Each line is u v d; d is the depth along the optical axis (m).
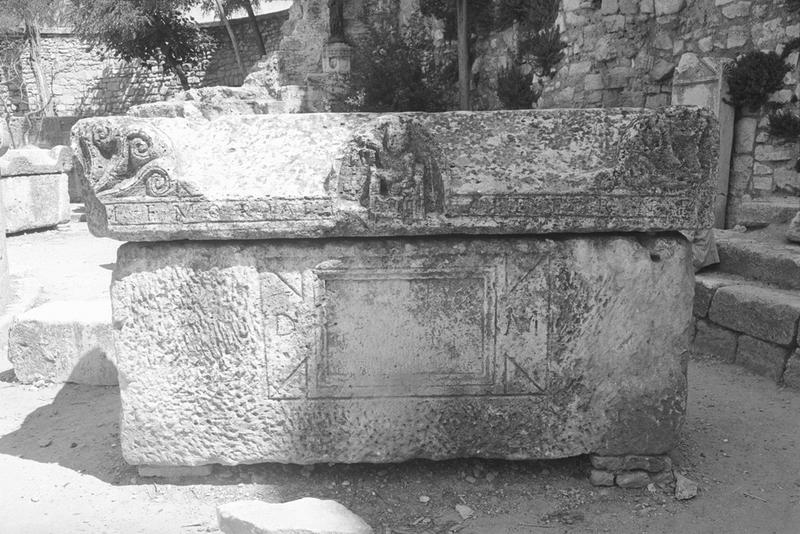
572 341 2.70
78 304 4.45
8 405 3.79
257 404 2.71
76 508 2.64
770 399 3.82
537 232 2.59
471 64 12.66
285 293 2.66
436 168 2.54
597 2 8.86
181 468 2.80
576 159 2.57
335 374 2.71
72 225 10.82
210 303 2.65
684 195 2.56
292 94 15.67
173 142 2.57
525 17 10.97
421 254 2.64
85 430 3.36
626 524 2.56
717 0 6.93
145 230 2.54
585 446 2.75
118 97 22.81
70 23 22.30
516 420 2.74
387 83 13.52
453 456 2.76
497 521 2.57
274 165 2.59
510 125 2.63
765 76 5.95
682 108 2.53
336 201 2.54
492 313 2.69
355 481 2.80
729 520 2.59
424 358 2.71
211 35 21.30
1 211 5.28
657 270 2.67
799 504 2.70
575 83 9.12
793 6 5.92
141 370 2.68
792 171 5.88
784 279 4.52
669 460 2.79
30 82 22.72
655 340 2.70
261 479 2.81
